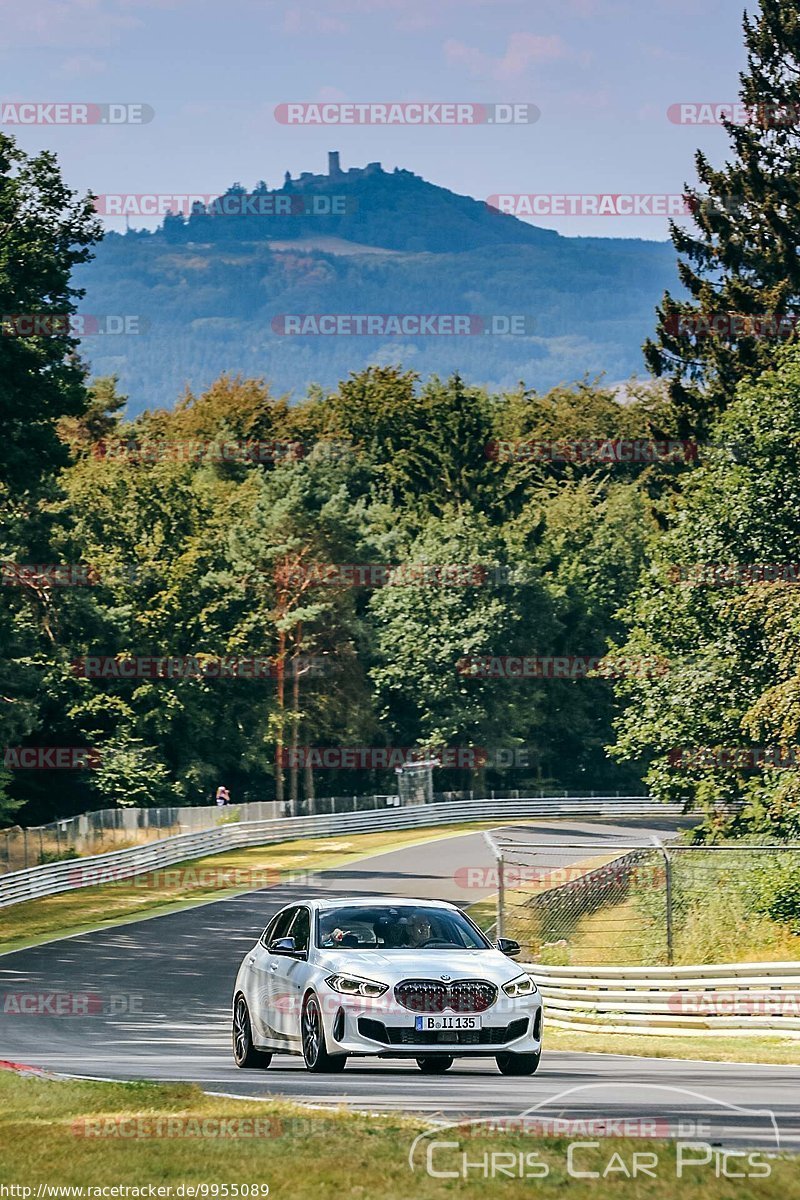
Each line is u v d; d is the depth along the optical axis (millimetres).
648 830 158000
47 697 144500
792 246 127000
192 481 179500
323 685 180000
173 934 83688
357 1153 19641
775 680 85062
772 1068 33844
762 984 44531
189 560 163875
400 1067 32312
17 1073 28156
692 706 87250
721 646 87125
